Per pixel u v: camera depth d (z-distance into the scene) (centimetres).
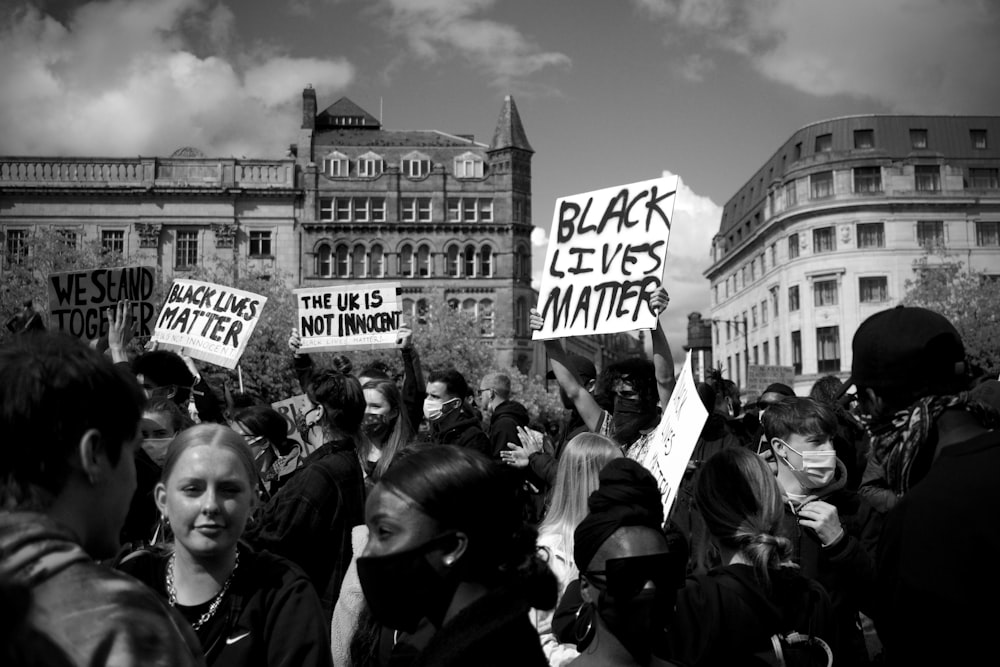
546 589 249
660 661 297
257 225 6669
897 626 236
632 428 591
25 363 187
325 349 1073
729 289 9325
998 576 221
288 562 331
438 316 5997
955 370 266
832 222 6969
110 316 798
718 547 356
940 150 7188
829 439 439
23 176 6462
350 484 477
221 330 1030
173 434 508
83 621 163
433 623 245
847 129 7375
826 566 411
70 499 189
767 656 329
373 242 6781
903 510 239
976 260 6875
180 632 180
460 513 240
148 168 6556
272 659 307
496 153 7019
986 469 231
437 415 808
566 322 680
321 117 7719
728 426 771
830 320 6919
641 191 668
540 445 708
